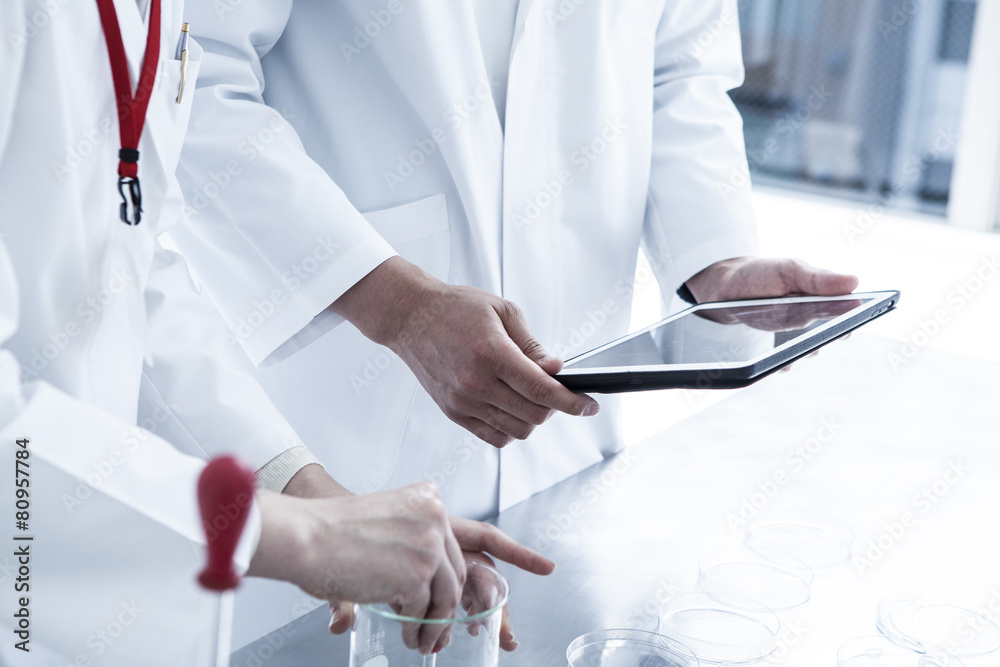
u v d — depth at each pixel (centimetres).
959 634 84
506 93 121
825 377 160
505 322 95
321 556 60
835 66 365
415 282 99
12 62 67
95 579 62
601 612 90
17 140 70
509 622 83
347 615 77
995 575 98
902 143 357
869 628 87
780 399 151
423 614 63
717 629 85
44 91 70
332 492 85
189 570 62
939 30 340
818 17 363
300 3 112
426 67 109
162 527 61
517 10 118
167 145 85
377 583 61
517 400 90
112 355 82
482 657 63
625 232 135
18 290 73
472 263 121
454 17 111
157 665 64
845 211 354
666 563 100
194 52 94
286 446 89
